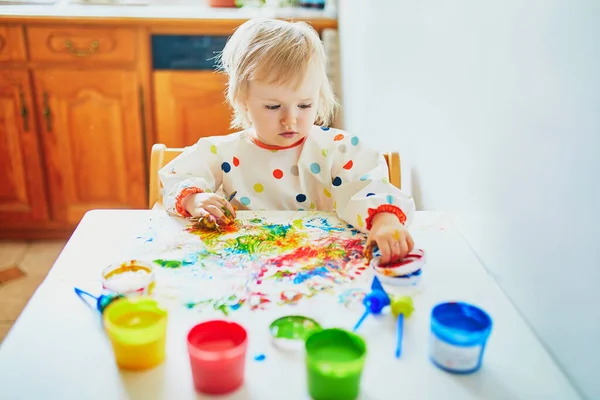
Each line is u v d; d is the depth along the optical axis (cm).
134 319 65
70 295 73
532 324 75
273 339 64
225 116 234
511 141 80
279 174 118
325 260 84
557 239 67
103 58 220
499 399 57
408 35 135
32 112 224
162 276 78
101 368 60
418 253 83
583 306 62
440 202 113
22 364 60
